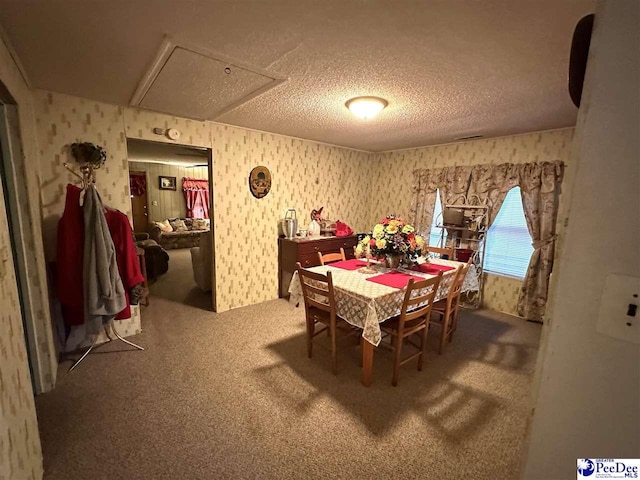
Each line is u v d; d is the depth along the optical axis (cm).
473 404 196
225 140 329
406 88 211
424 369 237
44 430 167
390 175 487
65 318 232
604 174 52
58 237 218
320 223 425
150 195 789
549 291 61
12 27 140
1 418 98
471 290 369
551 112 259
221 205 336
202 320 323
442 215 401
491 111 260
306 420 178
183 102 249
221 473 144
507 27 137
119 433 166
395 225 265
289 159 392
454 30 141
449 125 310
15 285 127
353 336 281
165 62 177
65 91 226
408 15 130
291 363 241
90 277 213
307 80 201
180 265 586
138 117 269
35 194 207
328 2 122
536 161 333
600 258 53
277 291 404
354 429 172
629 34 49
